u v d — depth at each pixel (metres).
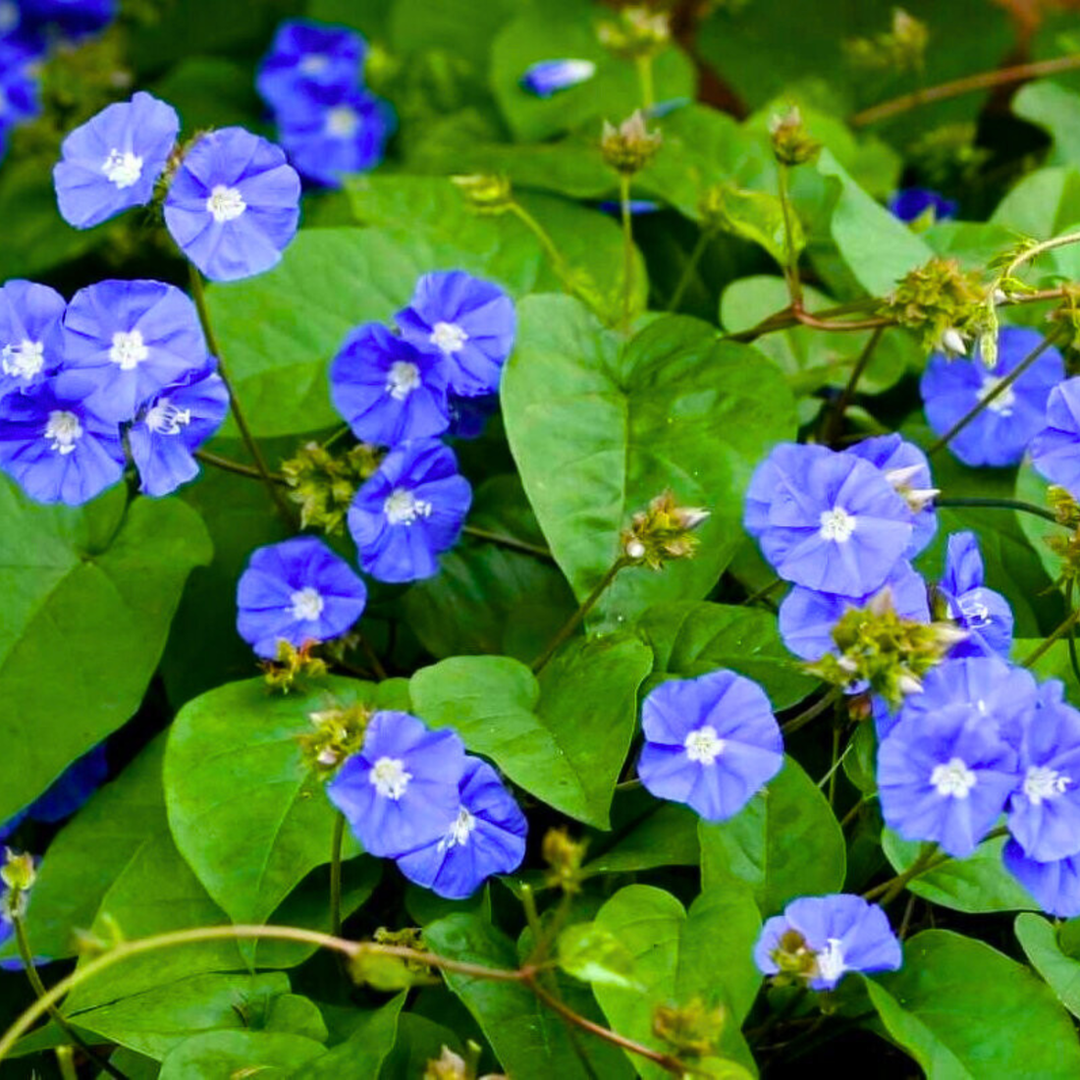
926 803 0.65
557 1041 0.68
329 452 0.80
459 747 0.67
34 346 0.71
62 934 0.73
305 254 0.80
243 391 0.79
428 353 0.74
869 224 0.80
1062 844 0.66
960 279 0.73
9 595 0.75
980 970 0.68
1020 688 0.66
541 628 0.77
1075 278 0.80
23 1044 0.71
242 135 0.72
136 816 0.74
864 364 0.79
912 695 0.67
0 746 0.73
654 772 0.68
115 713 0.74
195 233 0.71
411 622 0.77
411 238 0.82
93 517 0.76
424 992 0.71
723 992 0.66
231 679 0.78
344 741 0.67
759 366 0.76
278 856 0.71
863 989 0.68
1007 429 0.78
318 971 0.73
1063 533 0.73
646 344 0.77
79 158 0.72
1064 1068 0.66
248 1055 0.68
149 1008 0.69
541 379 0.76
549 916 0.71
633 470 0.75
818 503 0.69
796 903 0.67
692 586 0.74
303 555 0.74
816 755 0.74
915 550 0.71
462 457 0.81
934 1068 0.67
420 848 0.69
